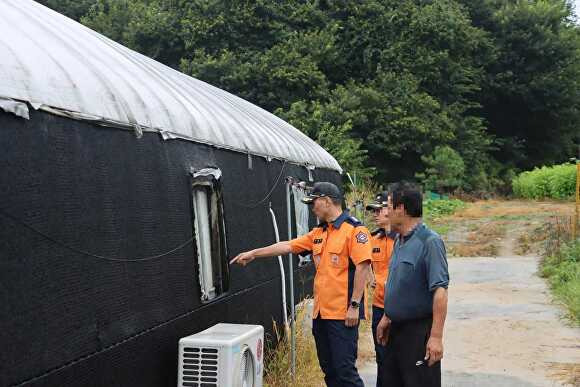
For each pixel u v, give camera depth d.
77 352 3.45
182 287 4.77
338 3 30.58
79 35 5.09
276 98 26.39
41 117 3.36
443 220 22.88
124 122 4.15
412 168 29.55
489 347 8.07
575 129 37.16
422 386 4.18
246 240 6.36
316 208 5.33
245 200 6.46
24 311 3.07
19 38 3.74
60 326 3.33
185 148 5.09
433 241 4.20
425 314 4.23
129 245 4.06
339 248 5.20
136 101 4.50
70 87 3.74
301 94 26.84
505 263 15.53
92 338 3.59
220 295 5.52
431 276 4.15
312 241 5.45
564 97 34.50
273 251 5.47
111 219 3.89
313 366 6.74
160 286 4.43
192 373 4.25
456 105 30.91
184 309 4.77
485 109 36.50
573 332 8.77
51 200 3.35
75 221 3.53
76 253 3.51
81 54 4.37
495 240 19.12
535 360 7.46
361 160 24.08
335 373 5.30
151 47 28.22
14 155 3.12
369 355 7.65
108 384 3.73
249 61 27.09
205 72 26.31
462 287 12.41
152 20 28.06
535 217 22.44
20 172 3.14
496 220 22.34
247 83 26.44
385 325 4.60
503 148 36.06
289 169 8.41
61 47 4.18
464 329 9.02
